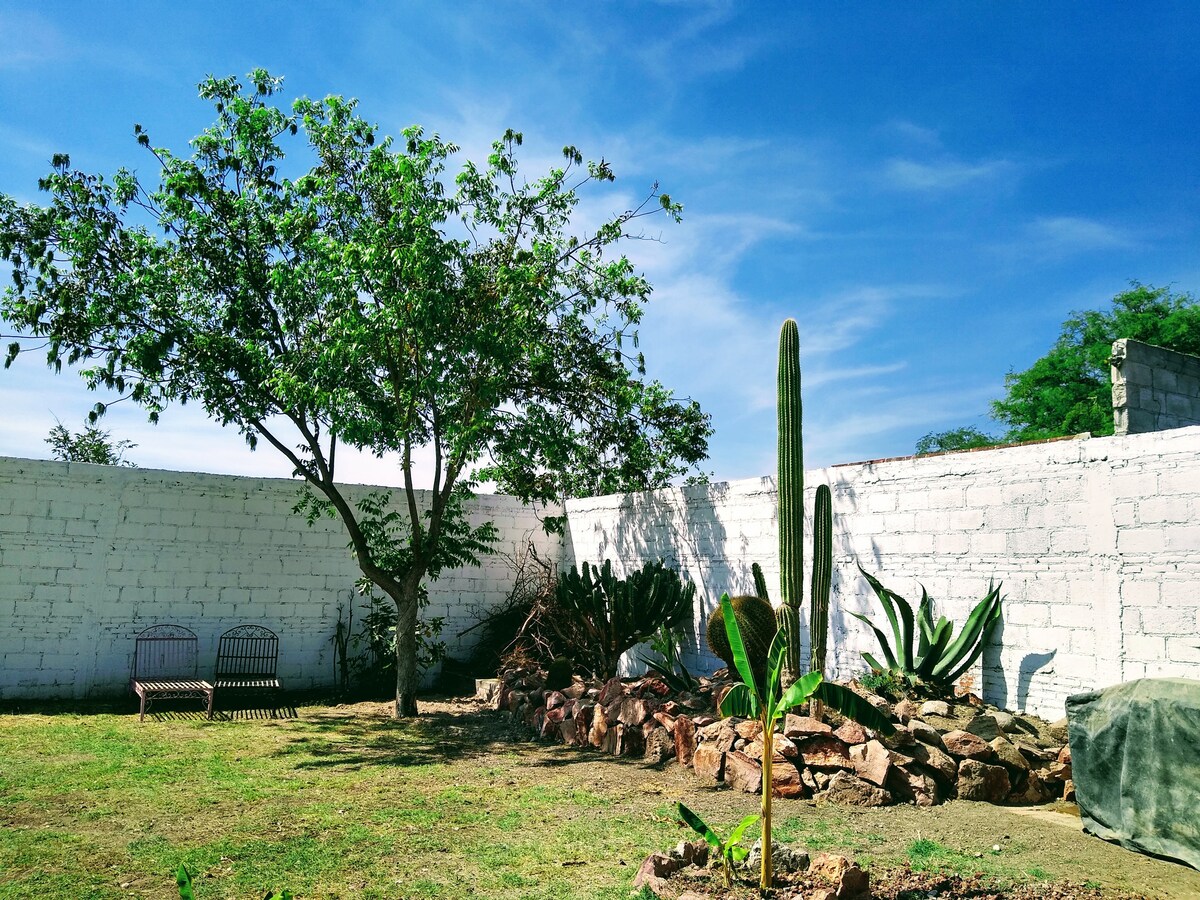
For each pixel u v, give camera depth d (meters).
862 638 9.41
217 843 5.47
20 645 11.10
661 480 17.84
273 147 11.23
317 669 13.12
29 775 7.20
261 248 11.03
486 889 4.65
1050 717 7.55
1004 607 8.06
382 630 13.05
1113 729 5.68
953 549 8.57
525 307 10.59
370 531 12.06
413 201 10.07
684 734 7.83
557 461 11.64
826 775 6.73
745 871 4.62
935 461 8.86
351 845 5.45
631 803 6.57
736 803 6.52
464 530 12.23
